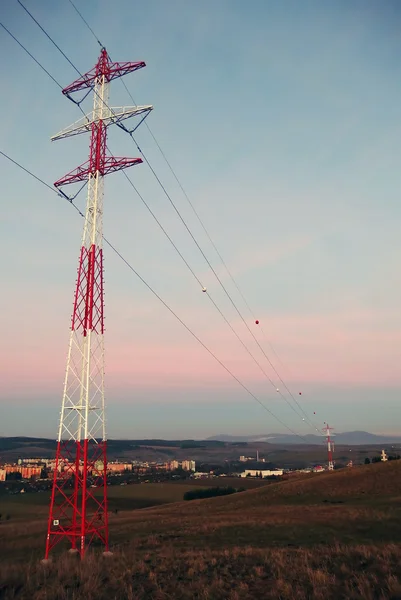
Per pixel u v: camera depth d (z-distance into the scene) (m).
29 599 17.83
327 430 170.50
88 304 32.41
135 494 150.38
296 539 34.09
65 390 31.17
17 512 96.75
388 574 18.94
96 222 34.62
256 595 17.38
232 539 35.75
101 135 36.59
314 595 16.45
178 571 22.02
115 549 32.09
